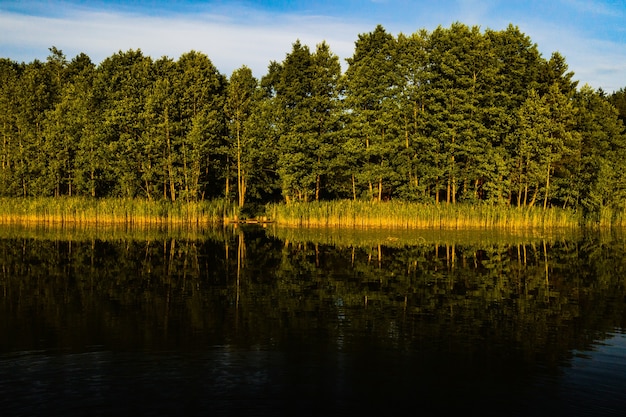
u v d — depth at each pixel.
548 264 26.16
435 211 47.16
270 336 13.67
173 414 9.27
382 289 19.69
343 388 10.40
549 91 51.69
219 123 56.06
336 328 14.43
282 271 23.41
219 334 13.79
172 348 12.61
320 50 54.56
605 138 56.84
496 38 54.94
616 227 52.06
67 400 9.76
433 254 29.17
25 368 11.27
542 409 9.65
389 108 51.88
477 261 26.80
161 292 18.84
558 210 51.53
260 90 64.12
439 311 16.45
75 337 13.44
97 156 53.78
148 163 51.53
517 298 18.42
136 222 49.81
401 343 13.20
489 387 10.55
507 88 54.78
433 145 51.50
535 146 50.09
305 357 12.07
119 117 50.81
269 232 41.84
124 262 25.50
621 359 12.18
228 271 23.31
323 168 55.25
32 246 30.84
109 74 59.78
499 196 50.28
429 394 10.20
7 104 58.19
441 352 12.55
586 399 10.05
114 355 12.10
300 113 55.25
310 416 9.26
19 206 50.06
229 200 56.47
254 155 56.59
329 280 21.36
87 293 18.56
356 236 38.84
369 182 53.97
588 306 17.31
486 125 54.41
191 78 56.19
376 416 9.30
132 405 9.59
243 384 10.52
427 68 52.94
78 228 43.62
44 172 54.16
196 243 33.62
